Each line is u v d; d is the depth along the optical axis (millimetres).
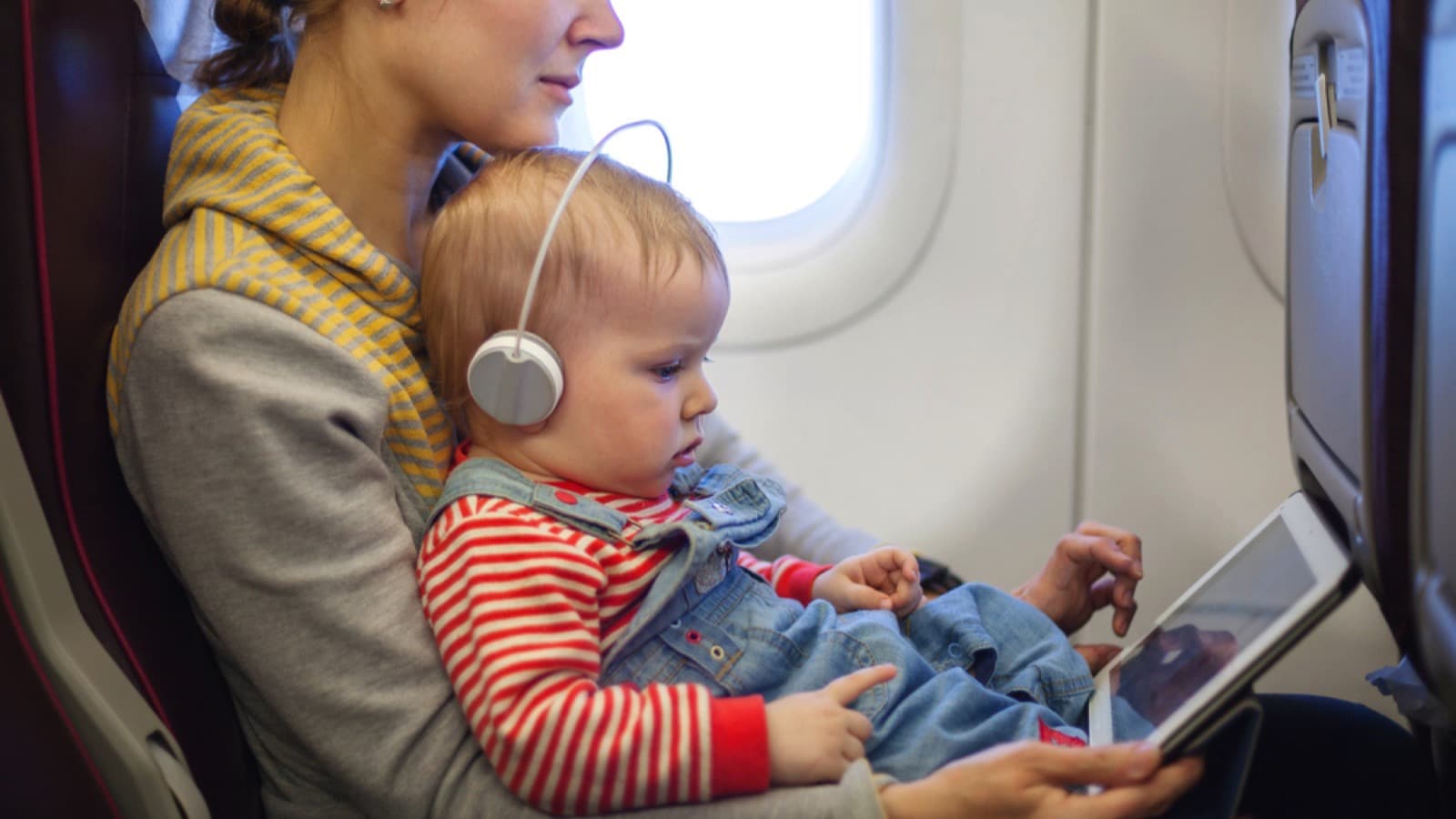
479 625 773
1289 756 957
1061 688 973
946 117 1346
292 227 831
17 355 710
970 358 1385
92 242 796
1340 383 810
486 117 882
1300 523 910
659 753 741
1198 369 1375
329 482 782
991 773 742
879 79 1342
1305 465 995
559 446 876
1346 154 775
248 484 759
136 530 812
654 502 934
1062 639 1011
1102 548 1068
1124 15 1329
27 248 717
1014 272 1371
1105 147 1347
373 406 808
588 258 845
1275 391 1367
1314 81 903
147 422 770
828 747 768
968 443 1392
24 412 712
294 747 852
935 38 1332
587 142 1345
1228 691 723
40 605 702
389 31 865
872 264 1367
